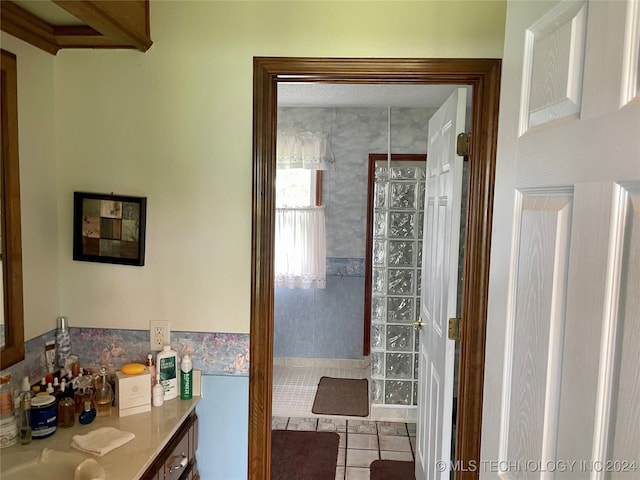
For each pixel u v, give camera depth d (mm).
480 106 1637
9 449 1336
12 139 1455
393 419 3254
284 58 1627
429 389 2201
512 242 943
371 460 2744
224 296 1721
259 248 1697
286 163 3918
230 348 1734
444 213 1968
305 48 1630
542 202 829
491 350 1037
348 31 1617
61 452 1323
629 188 603
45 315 1663
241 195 1686
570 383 720
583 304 690
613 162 629
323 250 3982
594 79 680
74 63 1674
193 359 1747
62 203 1724
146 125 1683
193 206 1699
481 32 1597
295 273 4008
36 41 1544
